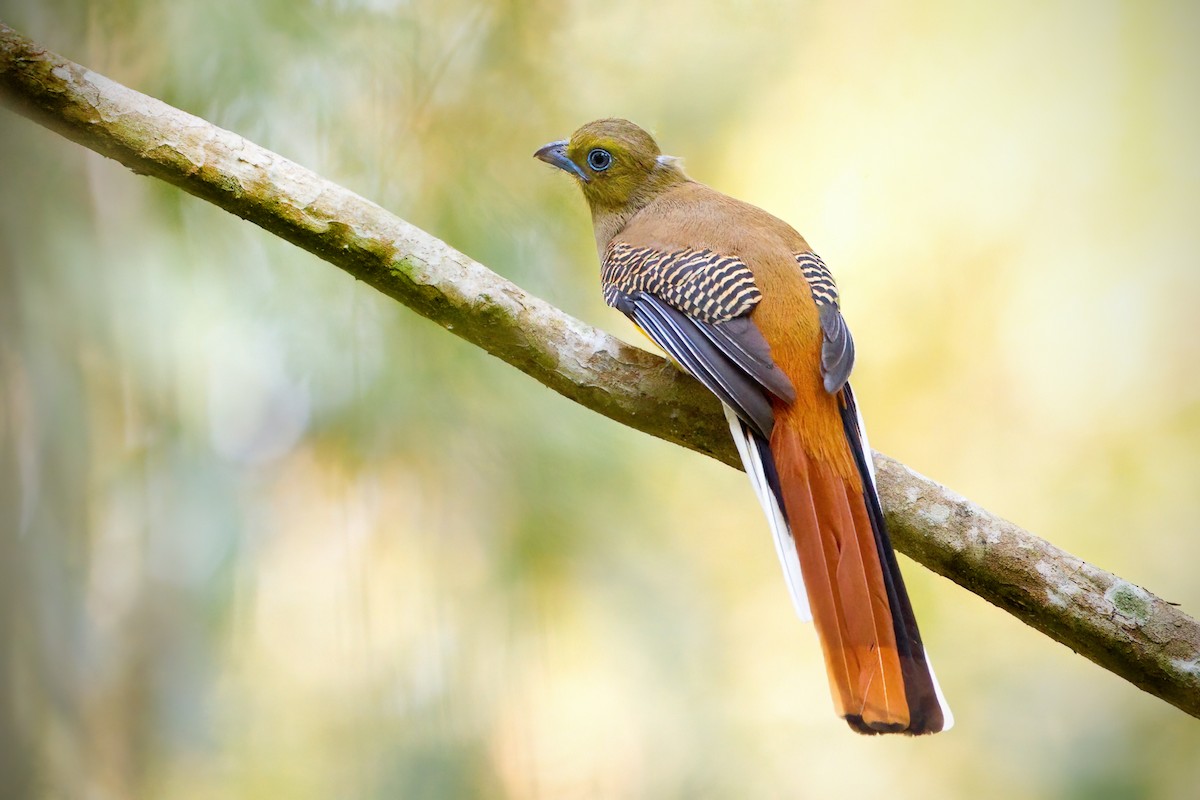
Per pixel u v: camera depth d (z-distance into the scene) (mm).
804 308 7785
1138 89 16109
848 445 7422
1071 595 7254
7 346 9062
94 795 11352
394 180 10164
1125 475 15328
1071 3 16188
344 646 11734
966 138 16000
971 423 15531
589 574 11359
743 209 9023
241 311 10234
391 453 10375
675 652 13188
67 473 9648
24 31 9609
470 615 10516
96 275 9797
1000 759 13961
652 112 13102
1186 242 15898
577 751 13109
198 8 9812
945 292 15859
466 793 10734
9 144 9219
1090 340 15727
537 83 10953
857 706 6637
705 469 14023
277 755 12438
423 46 10422
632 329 11695
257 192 7629
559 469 10445
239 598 12117
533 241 10680
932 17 16016
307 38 9984
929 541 7441
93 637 11562
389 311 10250
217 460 11477
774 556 14484
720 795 13562
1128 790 13500
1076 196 16031
